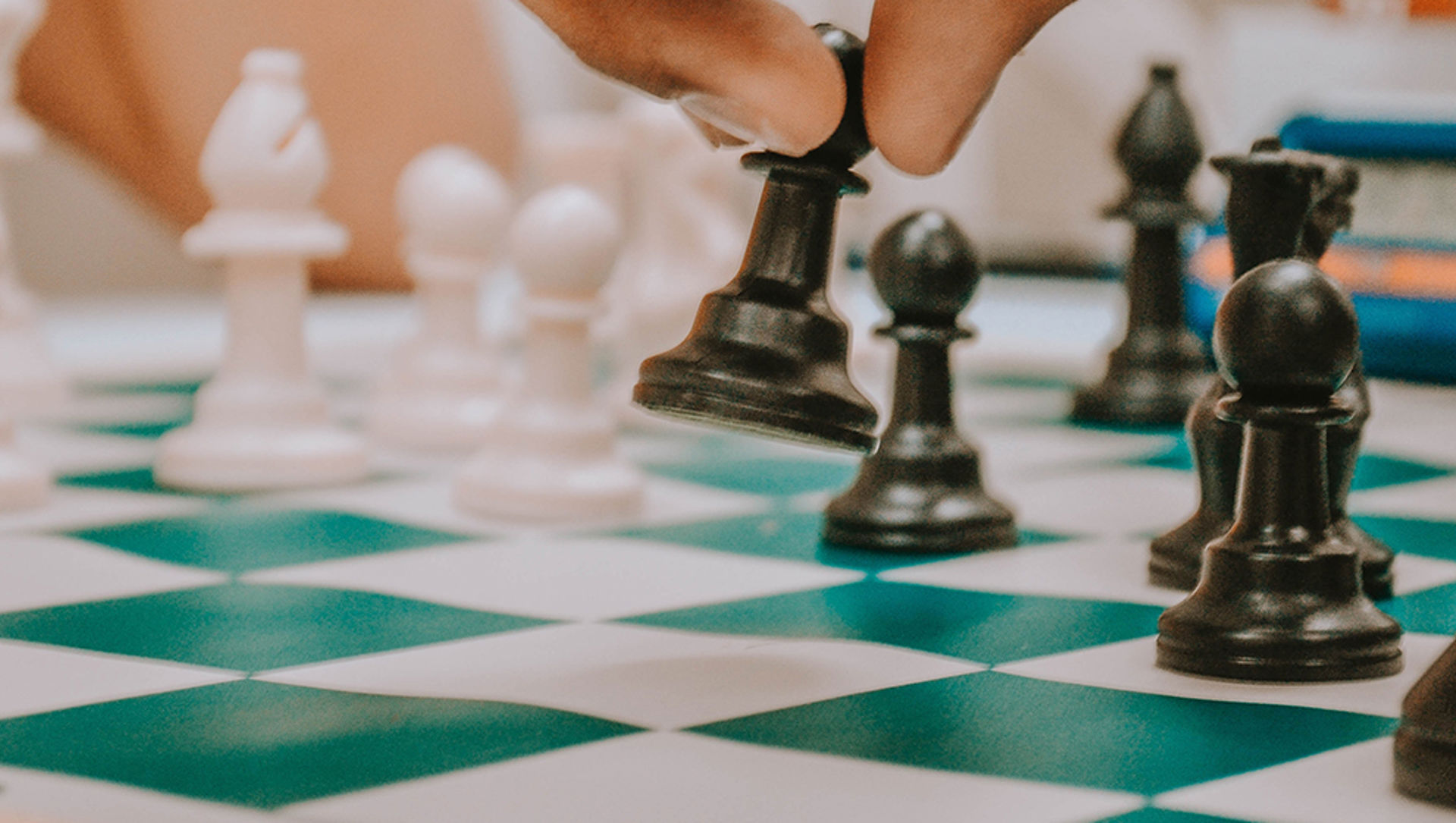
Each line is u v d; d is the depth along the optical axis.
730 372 0.84
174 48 3.04
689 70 0.83
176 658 0.96
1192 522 1.17
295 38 3.29
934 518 1.29
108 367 2.48
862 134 0.88
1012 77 4.04
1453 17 2.99
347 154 3.50
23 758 0.77
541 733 0.81
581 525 1.41
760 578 1.20
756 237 0.89
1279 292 0.89
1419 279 2.27
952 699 0.87
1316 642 0.91
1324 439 0.94
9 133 1.96
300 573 1.21
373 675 0.92
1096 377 2.07
